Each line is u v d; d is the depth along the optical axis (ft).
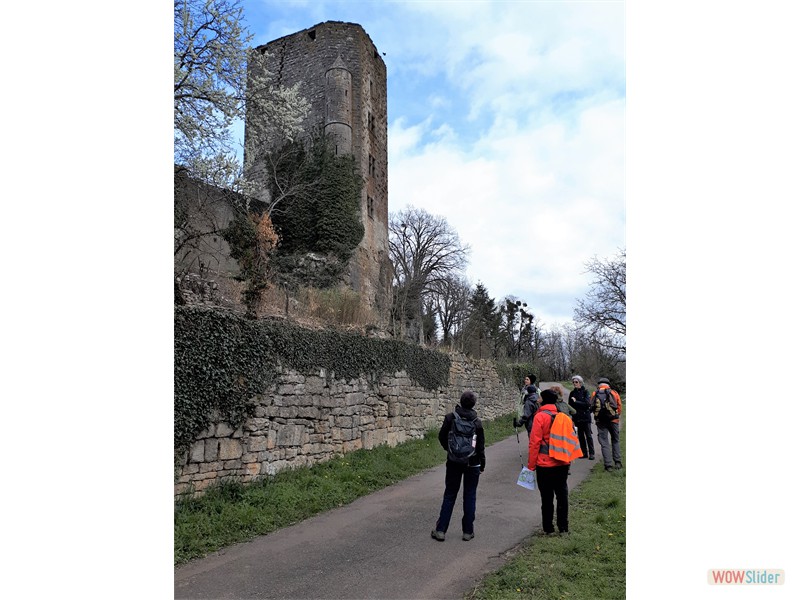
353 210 83.05
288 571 14.93
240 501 20.86
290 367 26.89
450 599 13.04
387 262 96.37
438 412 47.70
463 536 17.63
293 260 73.77
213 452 21.77
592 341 96.48
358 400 33.37
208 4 35.04
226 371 22.68
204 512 19.12
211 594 13.39
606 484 24.91
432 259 152.35
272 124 47.11
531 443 18.33
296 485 23.70
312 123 89.56
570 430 17.90
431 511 21.54
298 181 79.82
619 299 93.09
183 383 20.63
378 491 25.52
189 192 40.83
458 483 18.02
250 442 23.68
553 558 15.51
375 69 100.58
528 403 30.71
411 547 16.93
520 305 184.14
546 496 17.94
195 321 21.52
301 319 35.78
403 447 37.04
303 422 27.58
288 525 19.54
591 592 13.19
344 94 89.51
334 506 22.39
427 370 45.75
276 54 96.94
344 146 86.79
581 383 33.55
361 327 41.65
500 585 13.62
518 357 154.20
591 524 18.79
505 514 20.83
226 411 22.54
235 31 36.65
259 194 80.89
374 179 95.86
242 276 35.58
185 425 20.51
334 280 76.07
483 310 155.63
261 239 38.81
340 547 16.98
